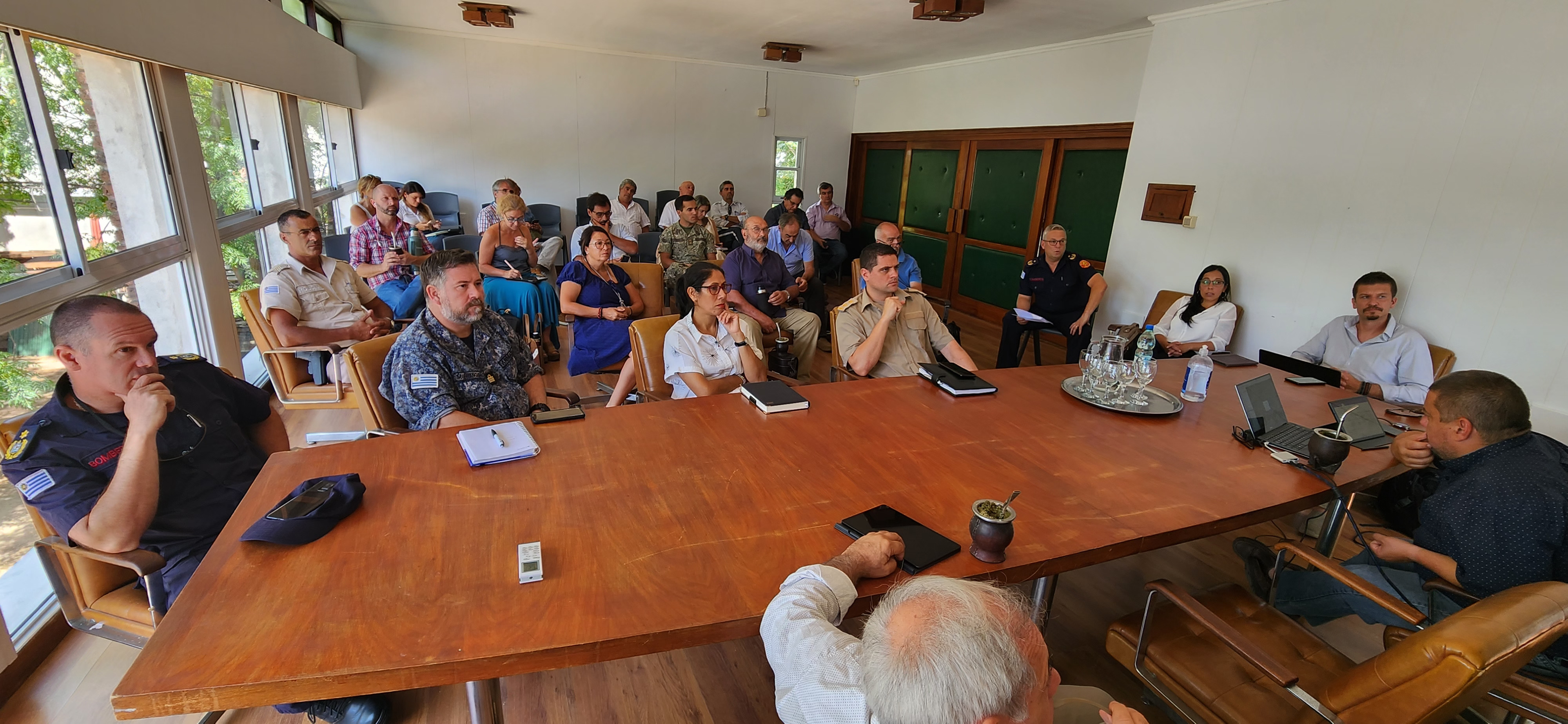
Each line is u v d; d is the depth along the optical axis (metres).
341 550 1.16
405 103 6.70
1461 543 1.50
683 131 7.85
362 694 0.91
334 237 4.56
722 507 1.36
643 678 1.81
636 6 5.07
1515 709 1.30
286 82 4.04
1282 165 3.72
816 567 1.07
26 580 1.88
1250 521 1.50
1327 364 3.32
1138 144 4.50
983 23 4.93
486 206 6.27
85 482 1.37
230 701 0.87
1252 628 1.52
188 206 2.84
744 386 2.06
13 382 1.84
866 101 8.27
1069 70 5.48
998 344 5.70
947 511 1.40
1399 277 3.30
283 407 3.04
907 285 4.77
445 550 1.17
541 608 1.04
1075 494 1.51
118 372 1.38
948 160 7.00
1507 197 2.92
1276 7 3.66
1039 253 4.61
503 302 4.24
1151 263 4.50
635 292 3.77
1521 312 2.93
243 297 2.64
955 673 0.66
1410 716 1.00
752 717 1.69
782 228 5.04
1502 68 2.89
